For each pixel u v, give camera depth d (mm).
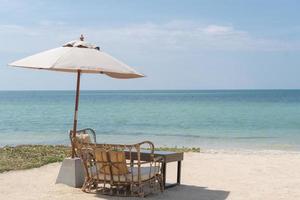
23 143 23141
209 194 9023
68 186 9367
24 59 8586
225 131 32000
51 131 30656
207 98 145375
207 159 14328
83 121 40594
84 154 8750
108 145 8375
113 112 57125
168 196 8742
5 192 8852
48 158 13312
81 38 9109
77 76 9281
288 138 26859
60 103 94875
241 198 8734
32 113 53594
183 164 13172
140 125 36656
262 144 23141
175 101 111750
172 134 29188
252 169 12398
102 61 8406
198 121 41625
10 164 12078
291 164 13438
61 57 8211
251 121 41969
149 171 8695
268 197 8859
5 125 35750
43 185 9508
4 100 125625
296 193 9258
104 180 8617
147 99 134750
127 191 8906
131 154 9250
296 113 55219
